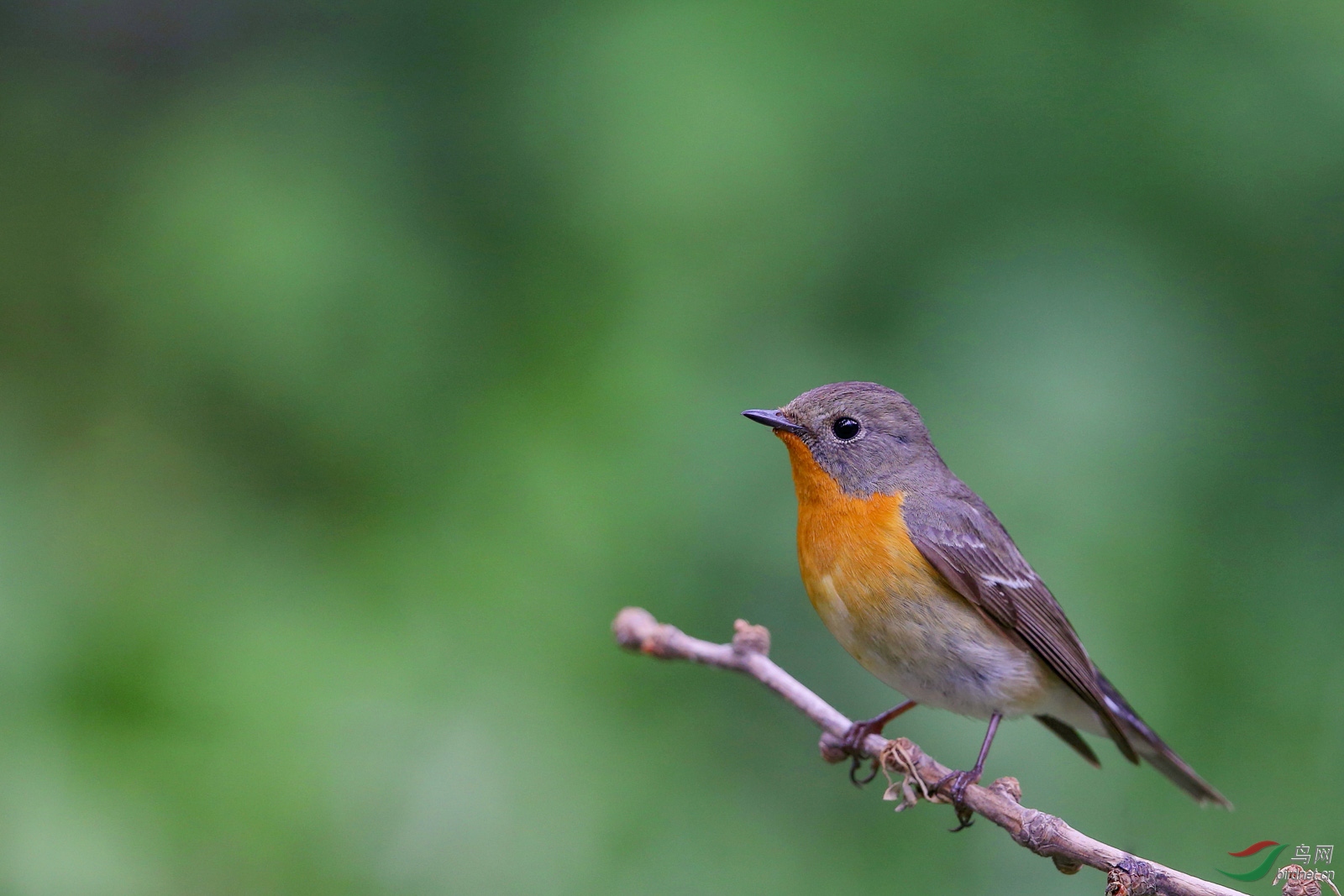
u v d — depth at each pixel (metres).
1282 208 10.94
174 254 11.09
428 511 11.12
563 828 10.48
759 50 11.20
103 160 12.48
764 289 11.18
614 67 11.24
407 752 10.46
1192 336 10.65
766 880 10.58
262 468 11.42
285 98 11.88
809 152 10.97
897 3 11.51
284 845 10.05
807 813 10.97
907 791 7.94
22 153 12.44
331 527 11.24
